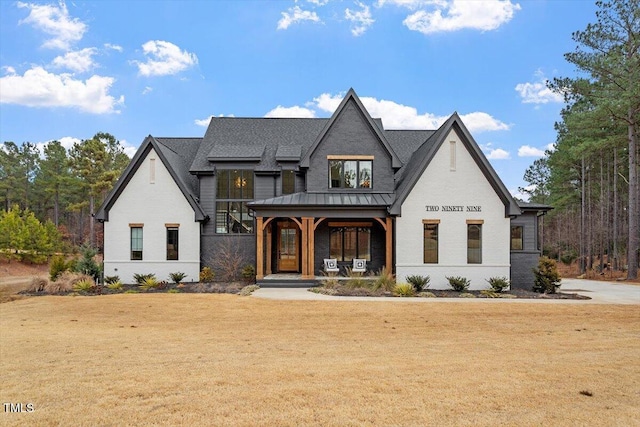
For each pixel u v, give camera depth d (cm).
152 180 2302
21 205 6831
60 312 1455
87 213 6475
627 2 2786
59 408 542
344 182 2341
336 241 2322
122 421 499
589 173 4128
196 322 1266
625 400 588
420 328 1171
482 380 671
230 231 2467
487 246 2006
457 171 2028
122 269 2280
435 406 554
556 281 1950
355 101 2355
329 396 588
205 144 2655
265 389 618
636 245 3005
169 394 596
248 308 1466
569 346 959
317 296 1723
